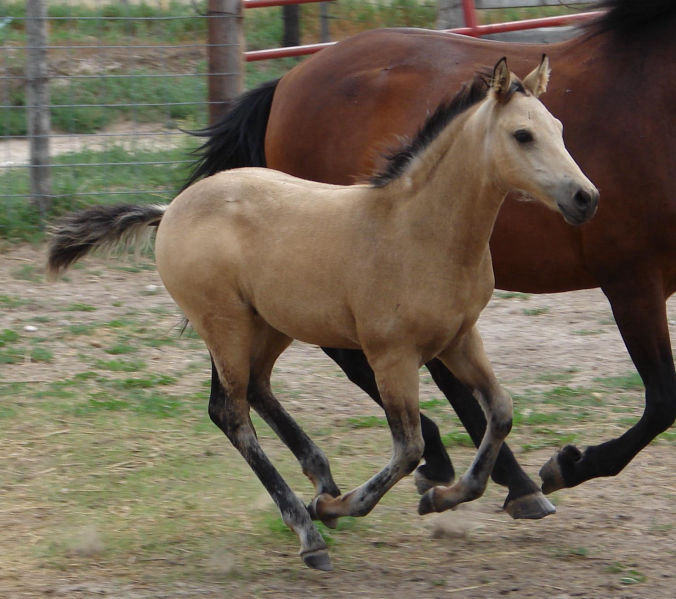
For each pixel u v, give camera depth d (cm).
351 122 743
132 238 687
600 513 671
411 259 556
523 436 804
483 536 645
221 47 1269
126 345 991
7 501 689
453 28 1427
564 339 1031
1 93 1888
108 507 684
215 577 591
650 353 646
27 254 1238
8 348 970
